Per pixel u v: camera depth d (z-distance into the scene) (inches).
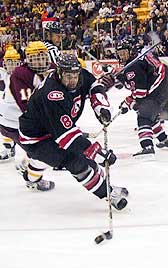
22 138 224.7
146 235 187.3
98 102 213.9
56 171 296.8
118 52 309.4
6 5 1178.0
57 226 204.5
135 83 300.8
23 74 250.7
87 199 241.3
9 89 268.4
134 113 495.2
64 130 203.9
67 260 167.9
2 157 324.5
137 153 308.7
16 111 274.1
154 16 863.1
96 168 216.1
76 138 203.9
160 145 335.3
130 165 297.3
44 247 181.0
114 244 179.9
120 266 161.0
